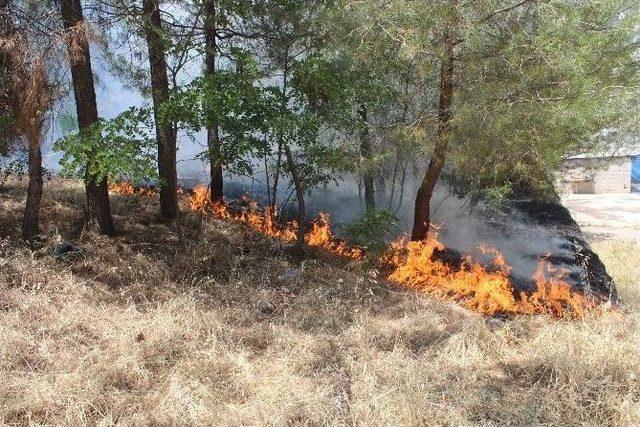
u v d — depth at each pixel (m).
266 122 6.82
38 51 5.86
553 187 9.73
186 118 6.56
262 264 7.37
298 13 7.56
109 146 6.24
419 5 6.43
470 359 5.15
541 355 5.12
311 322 5.85
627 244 12.58
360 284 7.03
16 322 4.93
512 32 7.01
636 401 4.39
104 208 7.26
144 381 4.42
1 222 7.12
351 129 7.54
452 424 4.03
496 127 7.04
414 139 7.70
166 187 8.26
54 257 6.29
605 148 9.45
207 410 4.04
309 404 4.17
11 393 4.04
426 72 7.20
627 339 5.58
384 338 5.55
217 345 5.05
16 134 6.64
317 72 6.73
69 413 3.84
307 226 9.50
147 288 6.20
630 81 7.47
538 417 4.25
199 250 7.26
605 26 6.99
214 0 7.28
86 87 6.79
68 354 4.59
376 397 4.16
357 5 6.75
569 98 6.94
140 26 7.18
